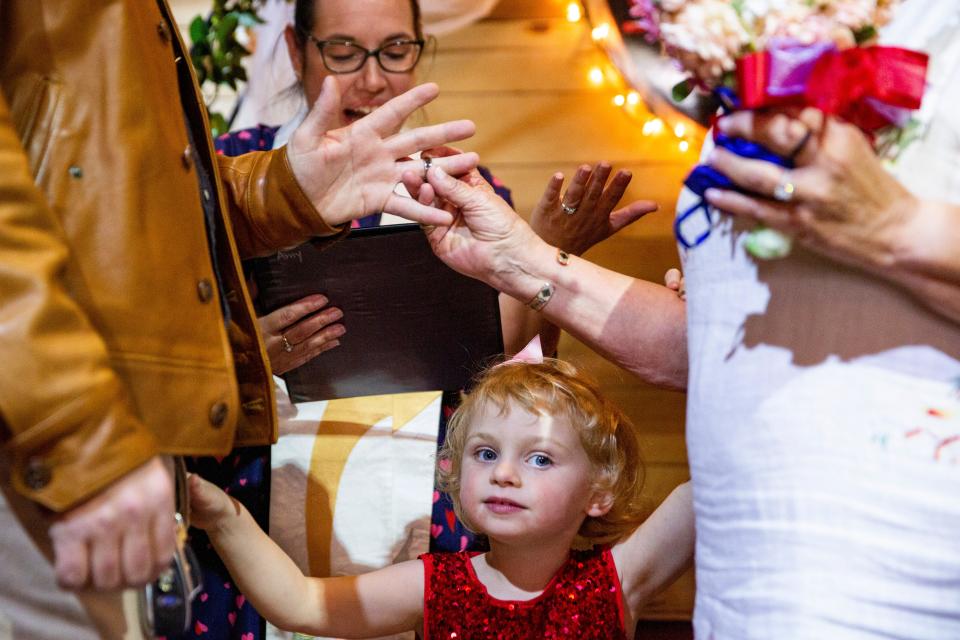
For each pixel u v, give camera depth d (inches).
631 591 57.1
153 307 40.4
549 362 60.1
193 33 85.2
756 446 39.7
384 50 72.0
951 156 37.7
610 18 112.4
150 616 41.4
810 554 38.3
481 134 116.3
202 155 48.9
